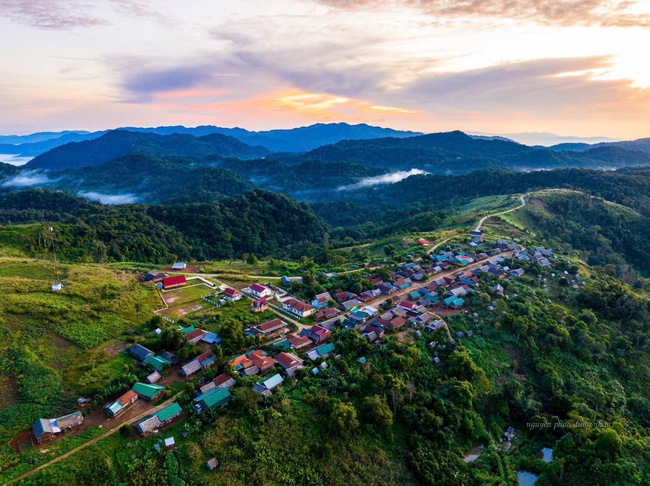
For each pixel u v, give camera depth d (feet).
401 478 249.96
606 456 262.26
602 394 328.70
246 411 255.09
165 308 393.50
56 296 356.59
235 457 230.48
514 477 267.39
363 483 239.50
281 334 355.97
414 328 377.09
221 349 307.17
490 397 322.34
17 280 379.55
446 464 262.47
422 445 270.46
